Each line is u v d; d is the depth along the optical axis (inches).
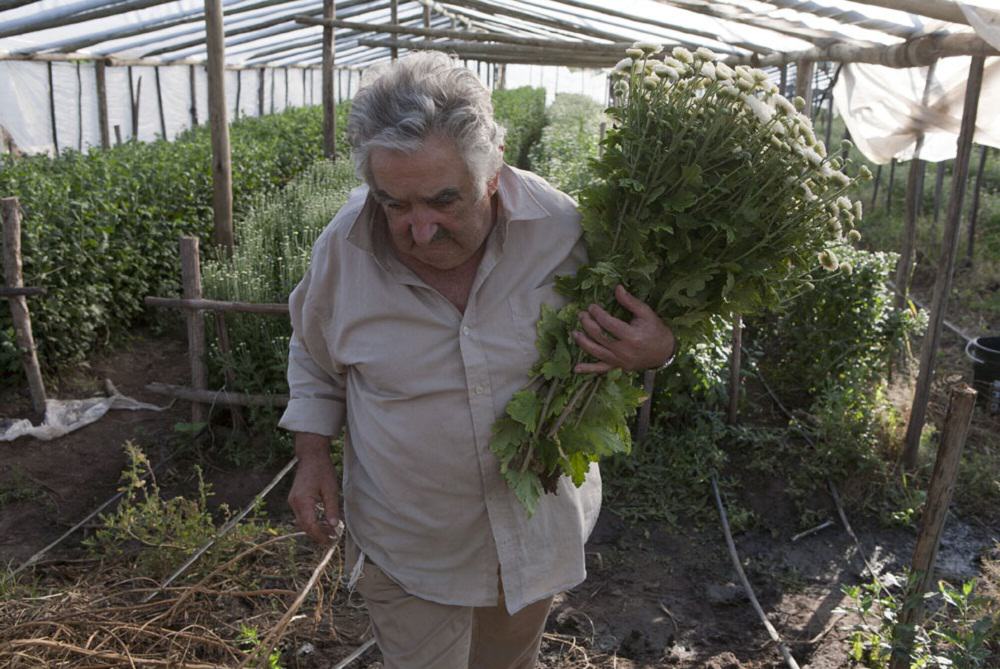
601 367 66.6
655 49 67.1
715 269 67.0
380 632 76.4
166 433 193.6
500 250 66.3
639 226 66.3
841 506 170.7
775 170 65.9
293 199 304.5
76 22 302.0
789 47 240.4
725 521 162.7
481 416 67.5
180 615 121.3
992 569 147.4
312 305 71.0
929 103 206.5
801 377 221.6
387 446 69.2
